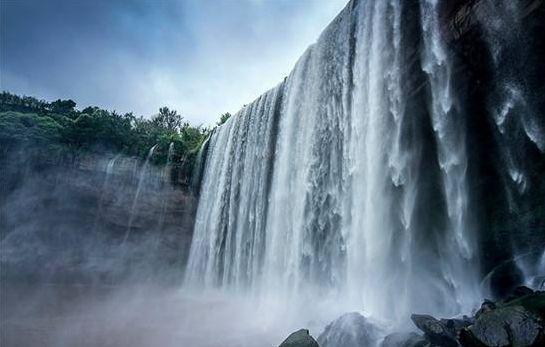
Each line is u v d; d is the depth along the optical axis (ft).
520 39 33.32
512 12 32.81
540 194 34.01
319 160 65.67
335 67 64.18
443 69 41.86
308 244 64.80
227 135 107.34
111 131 111.34
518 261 34.96
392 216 49.85
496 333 17.46
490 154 39.24
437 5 41.50
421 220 47.19
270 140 84.99
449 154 43.52
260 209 84.07
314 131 68.13
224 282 92.84
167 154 117.19
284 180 75.46
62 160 101.50
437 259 45.27
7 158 95.55
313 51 72.38
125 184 108.37
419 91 45.83
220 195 102.78
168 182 114.42
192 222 114.32
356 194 55.31
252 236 85.25
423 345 23.08
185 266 110.01
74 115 123.24
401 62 48.14
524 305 18.47
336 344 29.25
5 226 92.68
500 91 37.04
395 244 48.80
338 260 57.00
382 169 51.37
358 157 55.67
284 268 70.13
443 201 45.01
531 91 33.99
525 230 35.42
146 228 108.06
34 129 100.17
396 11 48.91
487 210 39.52
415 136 47.21
